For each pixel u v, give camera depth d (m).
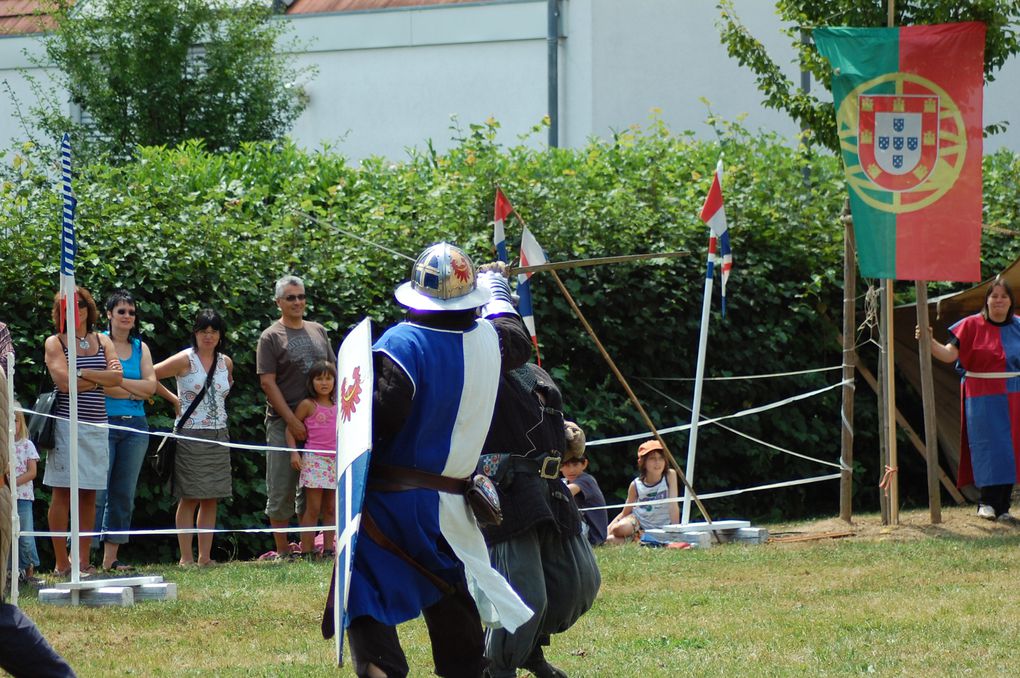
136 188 21.52
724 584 16.17
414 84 38.03
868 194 19.91
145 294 20.52
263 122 36.09
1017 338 21.42
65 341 17.34
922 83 19.70
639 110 36.62
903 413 27.27
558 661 12.34
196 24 34.69
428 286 9.10
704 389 25.42
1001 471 21.20
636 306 24.67
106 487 17.56
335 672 11.87
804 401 26.39
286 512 19.53
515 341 10.34
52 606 14.93
